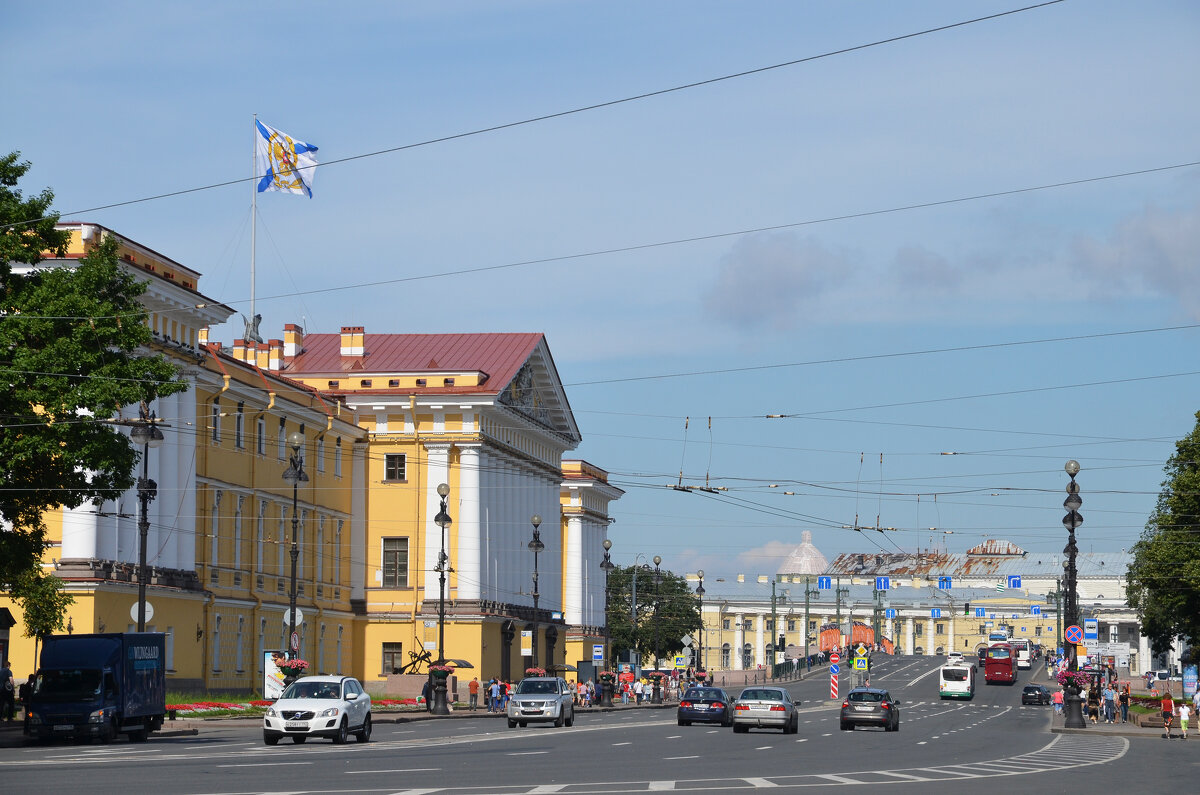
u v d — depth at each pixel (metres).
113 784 25.14
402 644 93.12
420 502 94.00
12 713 48.53
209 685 71.38
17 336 41.47
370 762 32.28
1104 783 29.89
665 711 87.25
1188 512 87.06
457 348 102.00
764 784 27.31
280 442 82.69
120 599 60.84
